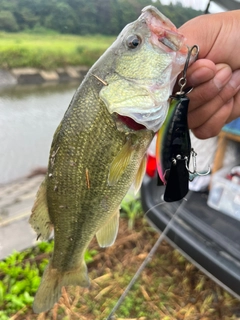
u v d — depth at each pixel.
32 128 1.36
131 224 0.61
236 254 0.39
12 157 1.07
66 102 1.79
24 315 0.43
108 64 0.22
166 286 0.48
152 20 0.21
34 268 0.50
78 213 0.24
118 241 0.57
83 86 0.22
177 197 0.22
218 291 0.47
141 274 0.50
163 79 0.21
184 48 0.21
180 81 0.21
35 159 1.06
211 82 0.22
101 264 0.52
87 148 0.22
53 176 0.24
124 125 0.22
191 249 0.42
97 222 0.24
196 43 0.22
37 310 0.27
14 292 0.45
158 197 0.49
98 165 0.22
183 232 0.43
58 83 2.27
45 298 0.27
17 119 1.46
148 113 0.21
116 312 0.43
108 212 0.24
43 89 2.08
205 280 0.49
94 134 0.22
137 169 0.23
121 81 0.21
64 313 0.43
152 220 0.48
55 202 0.24
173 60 0.21
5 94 1.90
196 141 0.49
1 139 1.22
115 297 0.46
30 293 0.45
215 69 0.21
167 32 0.20
